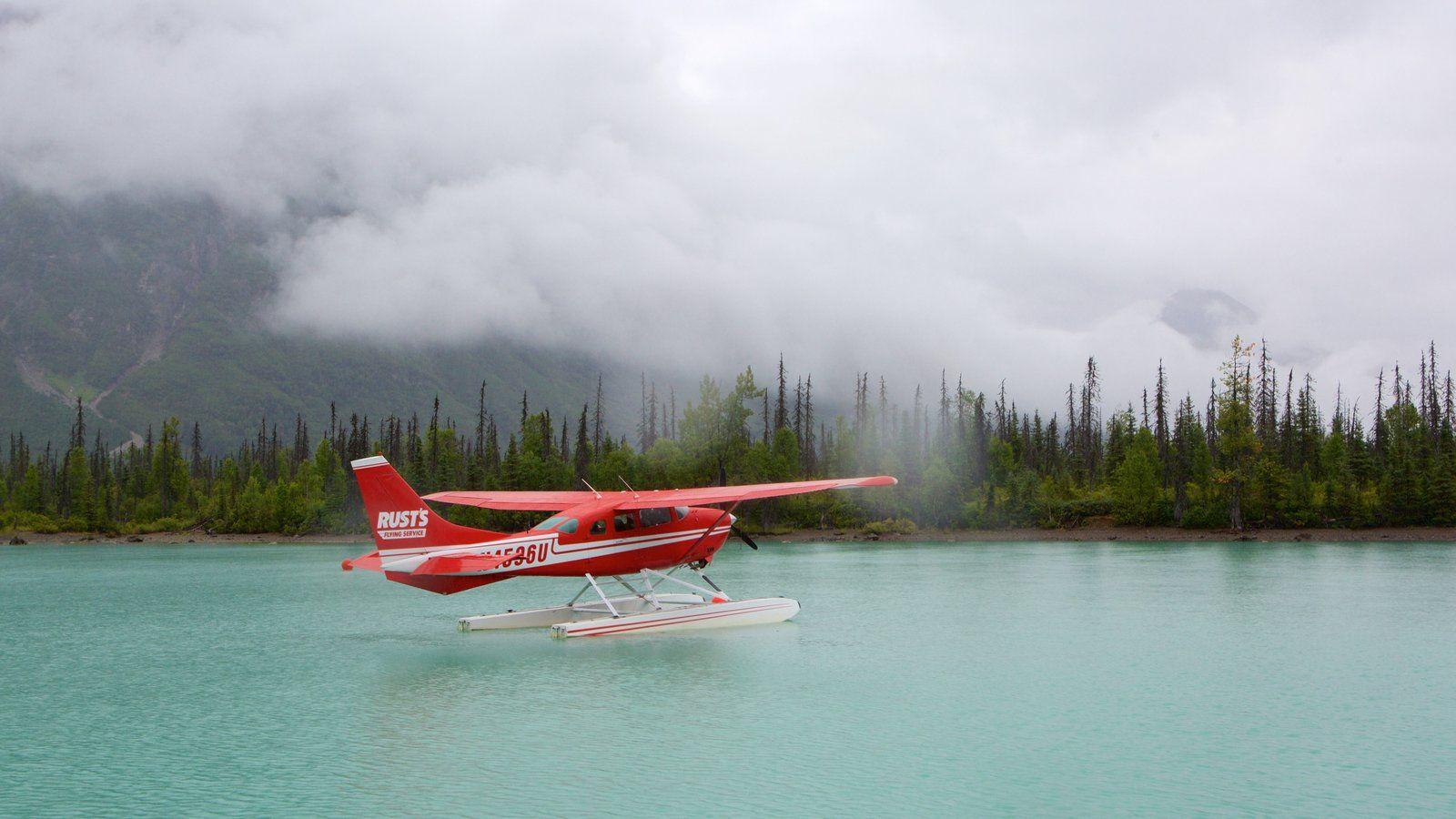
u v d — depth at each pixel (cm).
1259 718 1381
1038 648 2023
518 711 1431
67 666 1925
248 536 9319
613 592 3469
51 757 1214
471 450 11956
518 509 2223
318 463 10619
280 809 992
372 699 1530
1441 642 2111
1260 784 1070
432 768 1134
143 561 5966
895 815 960
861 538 7512
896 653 1944
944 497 7906
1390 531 6806
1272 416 8681
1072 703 1485
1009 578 3906
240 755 1207
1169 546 6328
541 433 9688
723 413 8162
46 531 9756
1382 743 1245
